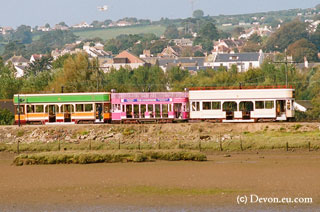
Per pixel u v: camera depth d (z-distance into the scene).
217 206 136.88
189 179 163.88
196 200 141.62
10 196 150.50
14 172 183.62
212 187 153.62
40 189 157.12
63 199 145.88
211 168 179.75
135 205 139.25
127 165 190.50
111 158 198.25
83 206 139.50
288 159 196.00
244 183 157.38
